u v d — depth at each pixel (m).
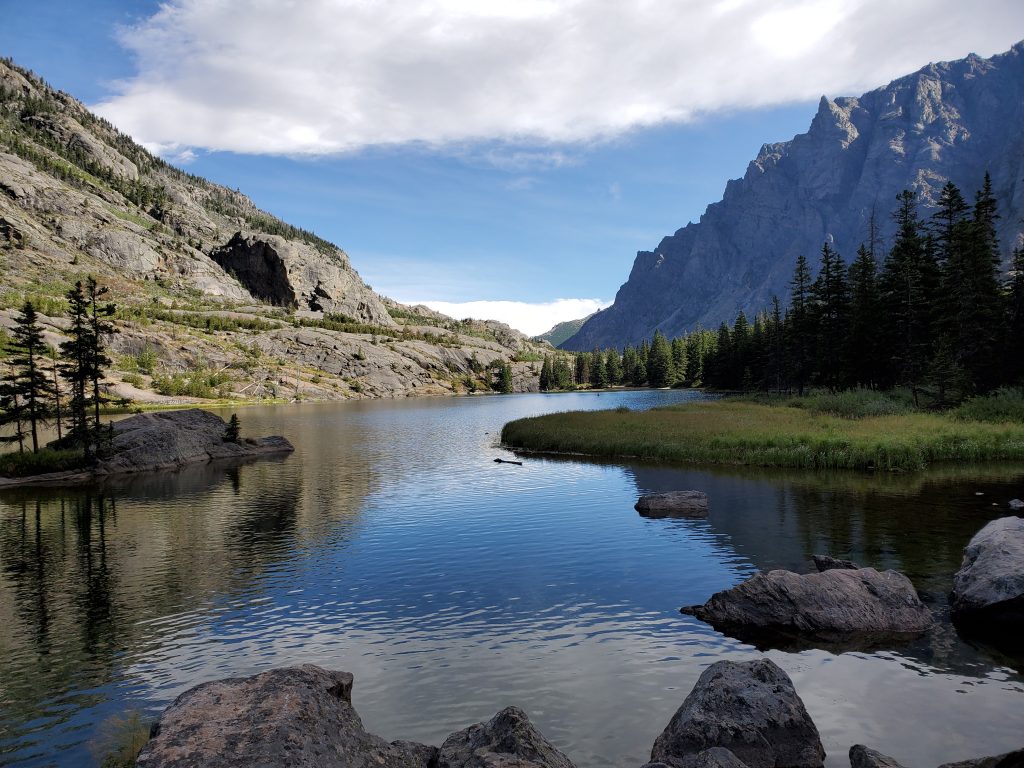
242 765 6.59
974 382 56.81
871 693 10.99
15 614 17.00
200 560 22.12
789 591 14.52
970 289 57.53
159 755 6.67
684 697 11.19
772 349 106.81
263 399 166.88
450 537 24.28
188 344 184.12
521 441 55.44
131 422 57.41
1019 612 13.28
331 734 7.66
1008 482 29.47
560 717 10.59
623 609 15.92
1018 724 9.82
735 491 30.73
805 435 41.25
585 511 28.12
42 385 51.34
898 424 44.97
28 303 50.41
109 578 20.28
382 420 99.56
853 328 72.81
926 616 14.12
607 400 147.62
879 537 21.20
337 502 32.62
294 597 17.80
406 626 15.26
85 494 38.00
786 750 8.93
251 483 40.12
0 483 42.62
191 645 14.54
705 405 80.56
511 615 15.77
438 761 8.12
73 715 11.31
